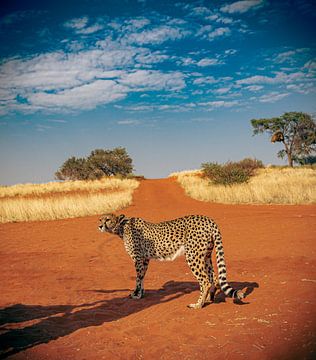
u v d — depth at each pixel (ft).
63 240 38.96
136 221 20.65
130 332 15.26
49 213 57.47
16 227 49.34
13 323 17.10
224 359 12.26
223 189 71.87
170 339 14.25
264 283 20.11
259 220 41.09
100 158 188.55
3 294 21.93
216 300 18.51
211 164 88.63
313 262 23.24
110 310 18.44
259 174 111.65
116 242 36.91
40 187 118.32
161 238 19.36
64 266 28.48
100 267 27.81
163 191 104.17
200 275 17.92
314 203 51.26
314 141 160.66
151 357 13.02
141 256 20.35
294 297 17.04
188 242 18.29
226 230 37.47
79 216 56.80
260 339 13.32
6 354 13.94
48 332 15.92
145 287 22.31
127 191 98.73
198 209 56.54
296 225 36.06
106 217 21.84
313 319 14.39
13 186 127.54
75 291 22.11
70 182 141.08
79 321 17.11
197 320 15.92
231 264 25.26
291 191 59.77
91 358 13.32
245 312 16.17
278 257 25.59
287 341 12.89
